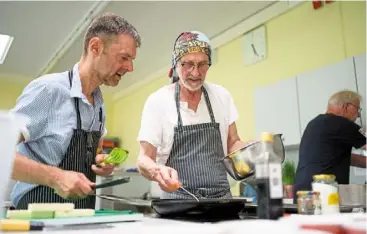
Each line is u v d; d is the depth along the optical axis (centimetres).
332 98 242
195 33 139
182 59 136
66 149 118
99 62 123
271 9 310
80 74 125
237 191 294
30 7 298
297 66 285
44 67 446
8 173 56
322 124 215
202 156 138
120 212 90
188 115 142
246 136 327
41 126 111
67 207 79
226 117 150
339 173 208
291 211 100
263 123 300
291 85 278
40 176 88
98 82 131
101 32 121
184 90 145
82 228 68
